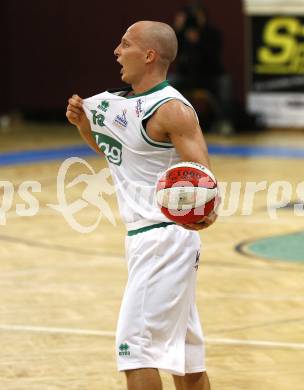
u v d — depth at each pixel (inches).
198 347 309.3
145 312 292.8
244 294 519.2
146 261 296.7
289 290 528.1
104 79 1449.3
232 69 1368.1
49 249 640.4
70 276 564.4
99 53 1446.9
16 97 1513.3
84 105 313.6
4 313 482.9
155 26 299.6
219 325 459.2
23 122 1507.1
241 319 469.7
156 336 293.9
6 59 1504.7
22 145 1226.6
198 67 1274.6
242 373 389.4
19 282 549.6
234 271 573.0
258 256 613.3
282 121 1349.7
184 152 287.9
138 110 295.6
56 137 1311.5
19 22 1492.4
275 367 397.4
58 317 475.5
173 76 1280.8
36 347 425.7
